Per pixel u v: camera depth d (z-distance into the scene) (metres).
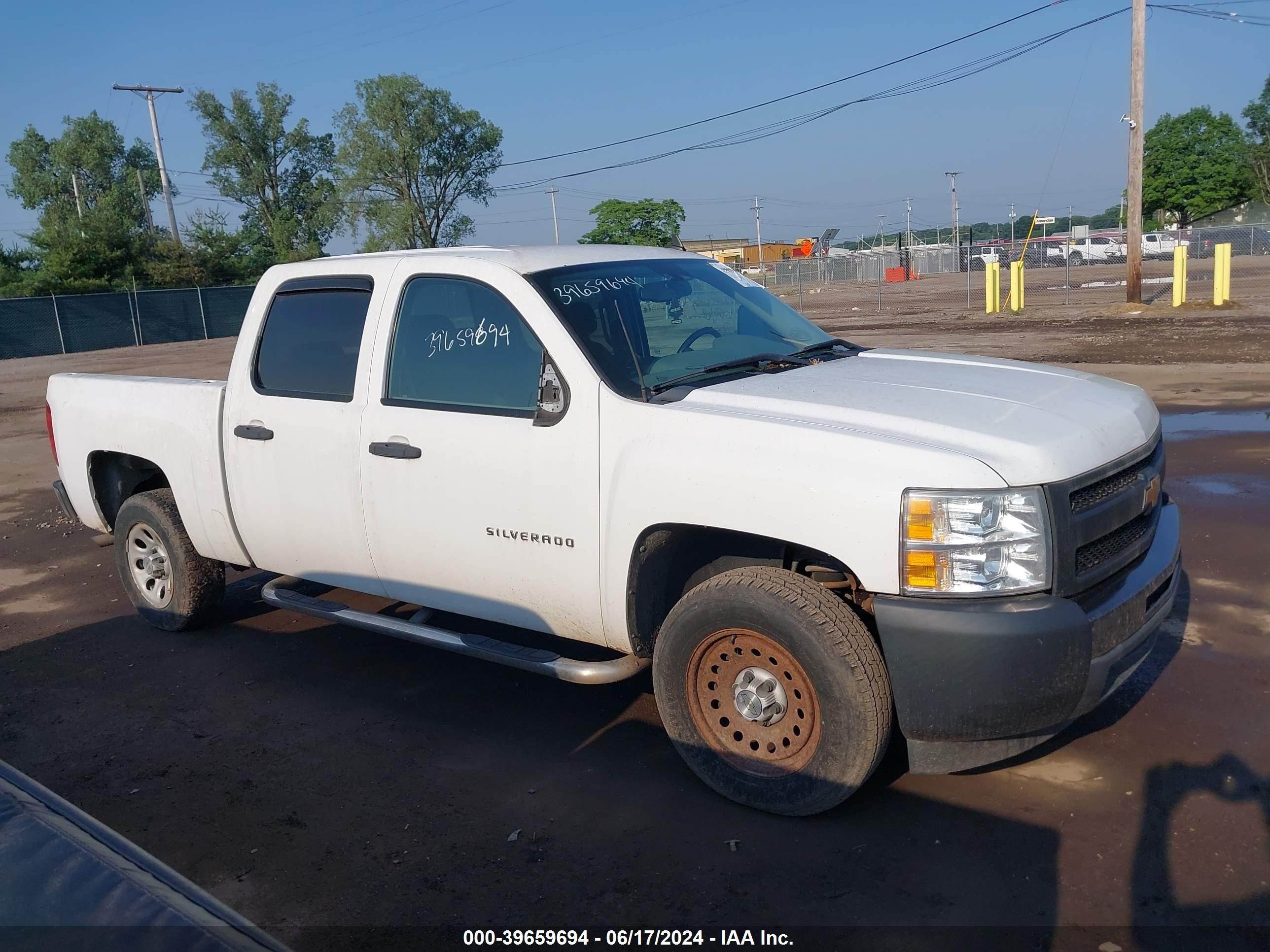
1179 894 3.04
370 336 4.50
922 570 3.15
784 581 3.44
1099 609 3.28
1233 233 49.06
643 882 3.28
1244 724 4.02
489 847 3.54
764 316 4.78
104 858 1.80
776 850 3.40
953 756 3.34
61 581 7.17
